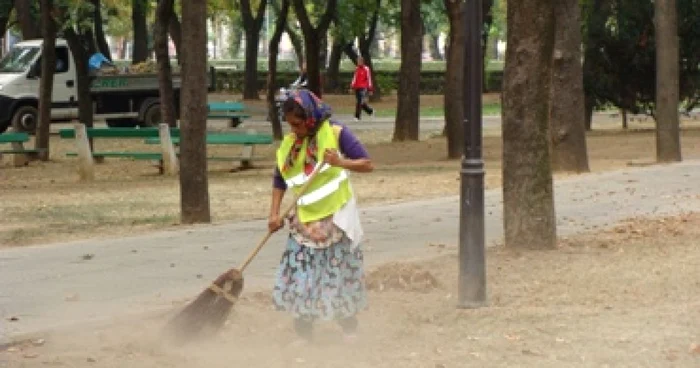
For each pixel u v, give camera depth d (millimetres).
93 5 33031
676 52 24500
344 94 61812
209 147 32469
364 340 8828
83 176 24859
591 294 10469
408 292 10672
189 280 11414
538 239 12727
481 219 9938
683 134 34406
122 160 29719
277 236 14570
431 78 63438
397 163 26938
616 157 26844
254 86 56188
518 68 12453
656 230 14430
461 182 9961
